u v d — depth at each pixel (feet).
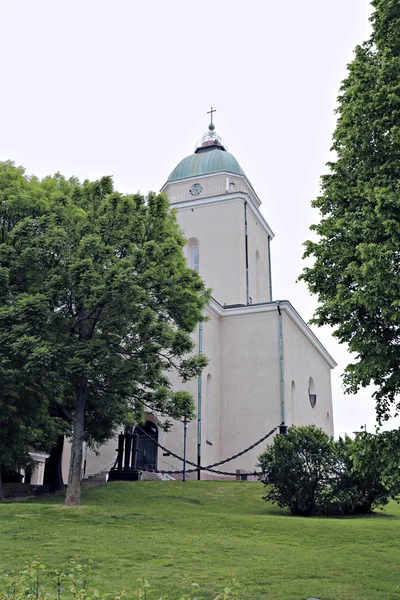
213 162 123.34
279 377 99.50
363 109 37.93
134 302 48.85
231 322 105.81
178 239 58.85
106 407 59.00
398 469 34.27
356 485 56.90
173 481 75.05
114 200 55.01
